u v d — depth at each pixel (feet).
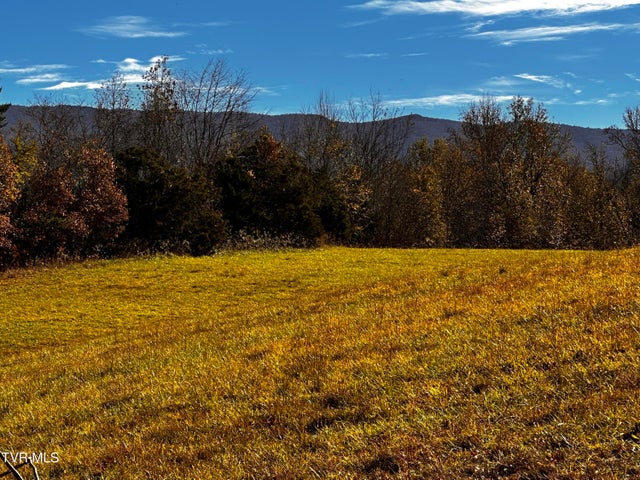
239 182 163.84
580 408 22.80
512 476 18.97
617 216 183.62
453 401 26.84
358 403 29.25
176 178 145.59
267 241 159.63
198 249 144.15
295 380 34.99
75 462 28.37
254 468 24.09
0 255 128.26
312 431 27.55
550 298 41.86
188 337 58.90
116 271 121.29
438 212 228.63
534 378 27.25
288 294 94.99
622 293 38.60
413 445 22.93
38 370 55.16
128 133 209.15
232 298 94.63
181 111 204.33
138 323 81.10
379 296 64.59
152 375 43.34
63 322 83.05
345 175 217.15
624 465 18.12
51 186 134.10
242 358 43.34
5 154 127.54
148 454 27.81
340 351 39.42
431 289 62.08
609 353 27.89
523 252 136.67
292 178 167.22
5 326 81.35
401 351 36.22
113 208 137.39
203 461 26.20
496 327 36.94
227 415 31.40
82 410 37.19
